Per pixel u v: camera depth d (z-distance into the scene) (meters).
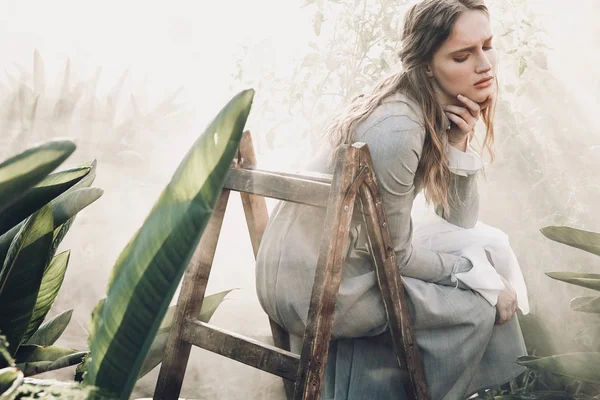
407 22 1.65
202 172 0.78
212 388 2.08
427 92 1.61
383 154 1.53
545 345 2.02
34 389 0.84
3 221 1.09
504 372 1.75
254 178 1.62
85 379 0.88
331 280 1.43
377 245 1.53
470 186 1.80
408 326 1.59
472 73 1.59
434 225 1.87
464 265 1.71
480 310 1.67
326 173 1.67
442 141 1.65
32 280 1.15
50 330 1.50
